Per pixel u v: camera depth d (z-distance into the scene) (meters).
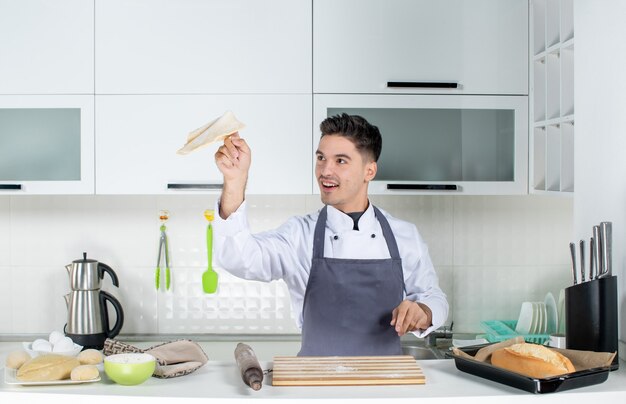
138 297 2.83
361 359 1.46
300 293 2.05
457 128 2.54
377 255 2.00
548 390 1.28
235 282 2.83
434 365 1.50
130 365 1.32
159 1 2.45
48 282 2.82
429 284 2.08
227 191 1.51
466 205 2.88
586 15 1.80
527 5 2.51
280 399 1.24
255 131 2.47
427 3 2.49
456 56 2.50
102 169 2.47
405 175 2.53
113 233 2.82
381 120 2.52
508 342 1.45
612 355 1.35
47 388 1.32
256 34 2.46
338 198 1.90
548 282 2.91
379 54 2.48
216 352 2.60
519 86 2.52
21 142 2.49
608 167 1.69
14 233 2.81
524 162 2.53
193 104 2.46
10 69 2.45
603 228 1.52
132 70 2.46
